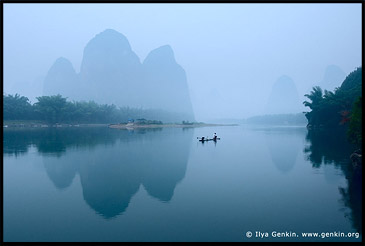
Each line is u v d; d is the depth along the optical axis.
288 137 59.28
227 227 12.16
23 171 23.58
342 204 14.75
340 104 77.12
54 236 11.43
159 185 19.05
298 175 21.52
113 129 105.00
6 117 118.75
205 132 84.31
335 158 28.92
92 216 13.46
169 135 68.81
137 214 13.72
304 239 11.05
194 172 23.05
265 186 18.48
